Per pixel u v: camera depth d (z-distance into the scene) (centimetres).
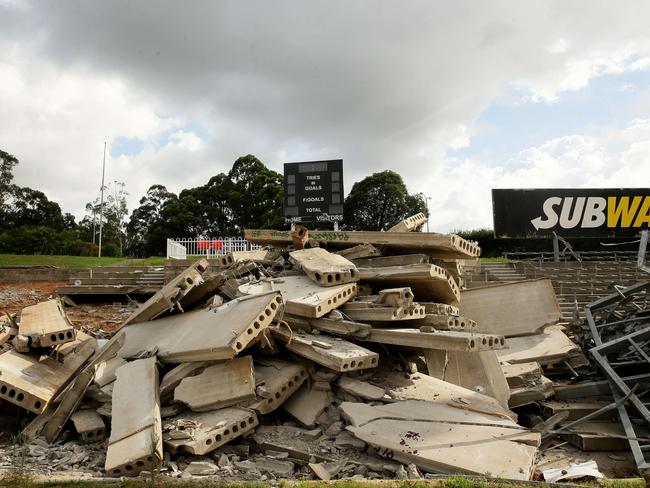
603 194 2494
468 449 523
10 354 715
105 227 5500
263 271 962
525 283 1066
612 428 715
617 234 2486
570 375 952
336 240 1009
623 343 830
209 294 895
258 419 636
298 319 761
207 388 611
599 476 528
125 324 870
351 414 603
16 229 4434
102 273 1720
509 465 498
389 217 3959
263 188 4150
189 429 555
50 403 671
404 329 729
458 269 997
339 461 539
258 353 725
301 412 646
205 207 4509
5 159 4625
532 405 823
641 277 1898
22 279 1706
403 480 473
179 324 775
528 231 2491
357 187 4041
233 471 520
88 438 607
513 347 976
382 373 731
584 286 1805
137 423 546
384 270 843
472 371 804
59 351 777
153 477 462
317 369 688
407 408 616
